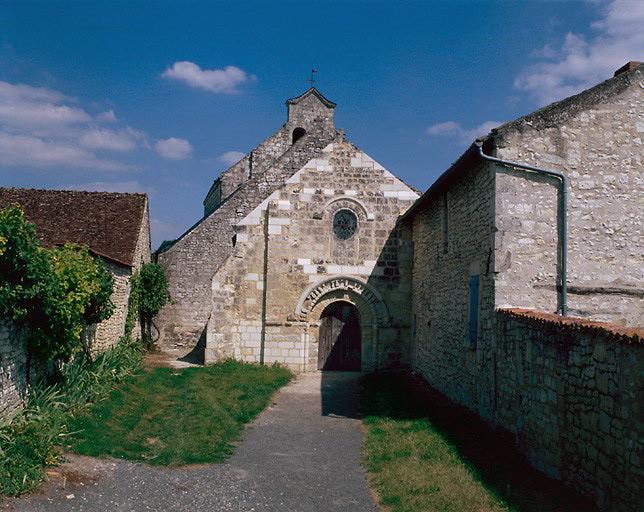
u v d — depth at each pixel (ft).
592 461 21.74
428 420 36.22
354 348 61.00
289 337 58.70
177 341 77.36
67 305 31.99
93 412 33.30
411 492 24.38
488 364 34.40
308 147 79.77
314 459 30.45
